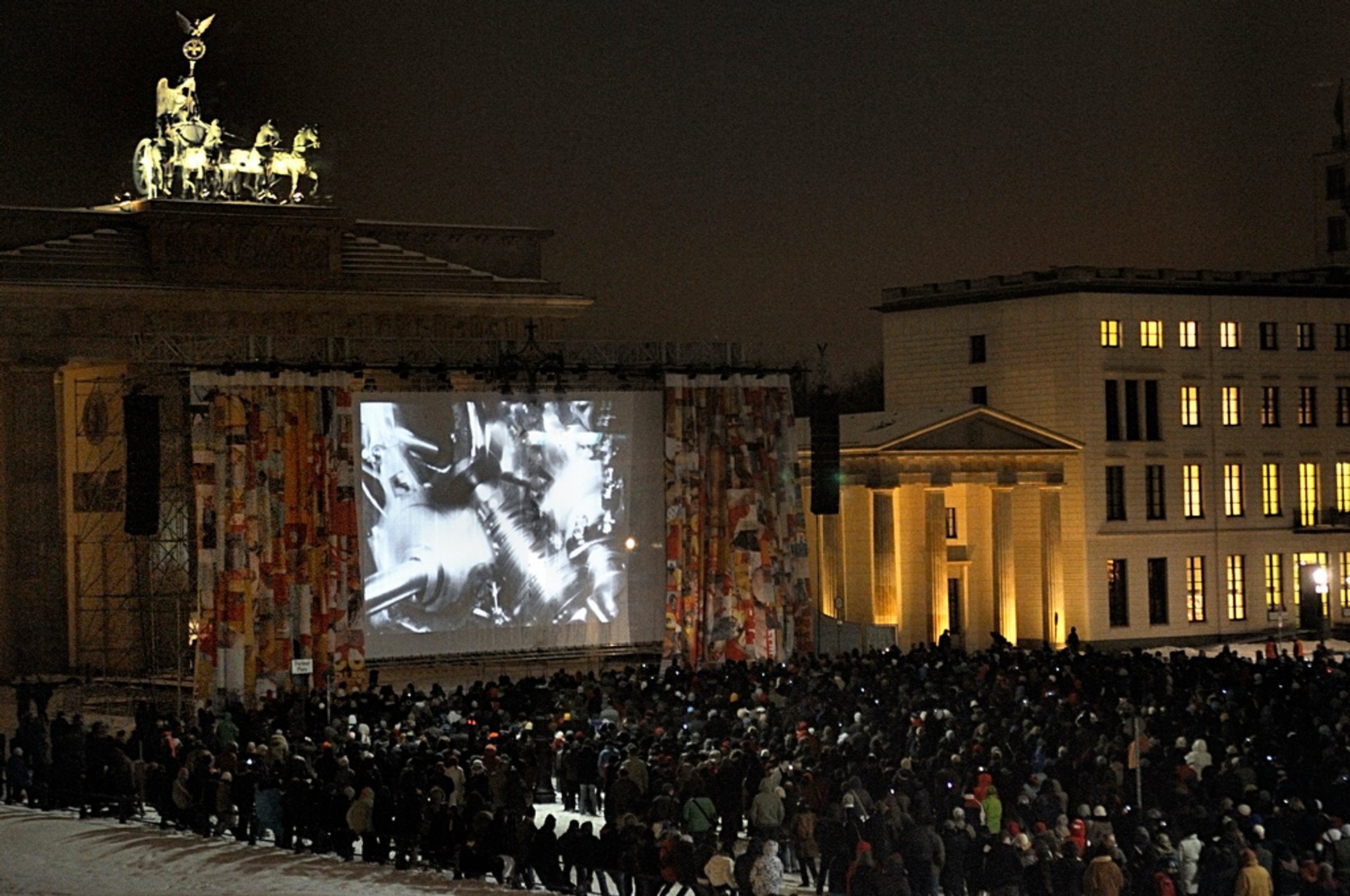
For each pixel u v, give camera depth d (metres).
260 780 49.31
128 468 66.88
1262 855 39.59
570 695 63.47
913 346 113.69
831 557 102.81
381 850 46.88
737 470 84.62
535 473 81.19
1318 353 112.56
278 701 64.31
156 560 81.31
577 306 102.38
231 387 73.88
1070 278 105.19
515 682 82.50
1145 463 106.56
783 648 85.38
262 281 93.88
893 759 50.16
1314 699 60.59
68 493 89.50
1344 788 45.84
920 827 40.94
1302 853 40.19
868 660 74.94
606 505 82.81
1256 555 109.94
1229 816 42.38
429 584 78.94
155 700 75.19
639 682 68.75
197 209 92.12
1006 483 102.31
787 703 61.38
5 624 87.00
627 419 83.50
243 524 74.06
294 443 75.81
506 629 80.56
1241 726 55.34
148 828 51.50
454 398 79.69
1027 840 41.00
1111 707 59.84
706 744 52.50
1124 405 106.00
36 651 86.88
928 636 100.50
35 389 87.19
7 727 71.88
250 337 76.12
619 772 48.38
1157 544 106.81
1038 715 56.50
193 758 50.97
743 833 52.12
